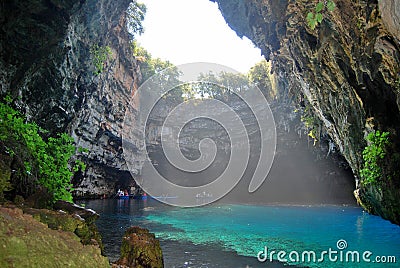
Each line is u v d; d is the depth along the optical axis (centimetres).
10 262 121
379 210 1156
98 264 154
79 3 1017
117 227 957
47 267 130
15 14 902
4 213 154
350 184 2767
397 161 827
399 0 409
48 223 292
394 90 636
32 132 599
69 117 1487
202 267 520
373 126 874
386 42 546
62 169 625
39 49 1029
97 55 1535
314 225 1036
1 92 951
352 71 812
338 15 674
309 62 971
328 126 1318
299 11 783
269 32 1126
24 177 453
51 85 1230
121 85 2330
